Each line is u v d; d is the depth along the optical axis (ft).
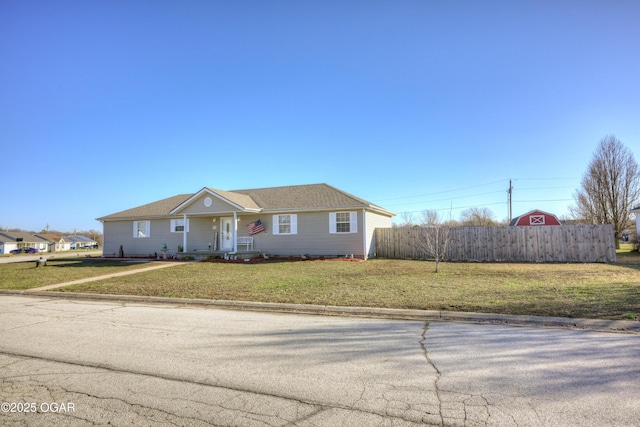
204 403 11.68
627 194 87.61
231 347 17.56
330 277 42.42
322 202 71.31
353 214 68.33
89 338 19.35
